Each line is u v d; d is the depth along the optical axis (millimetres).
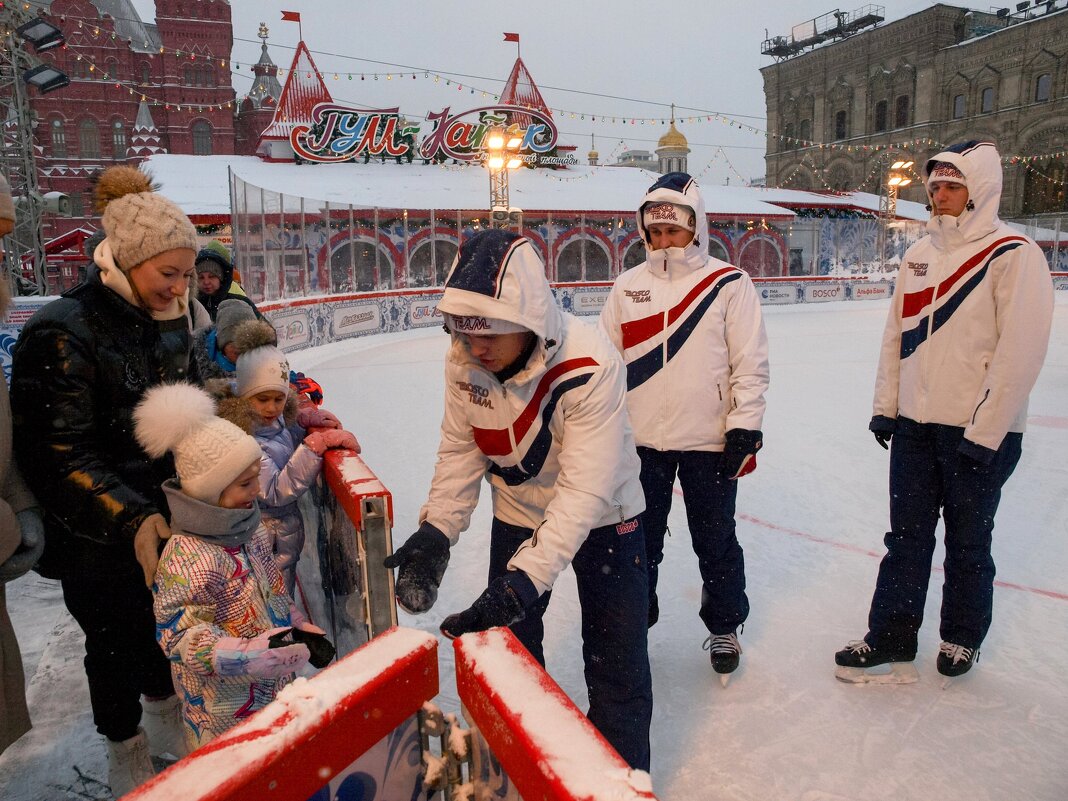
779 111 52125
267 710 846
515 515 1798
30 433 1629
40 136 42406
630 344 2475
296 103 27125
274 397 2160
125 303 1731
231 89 46625
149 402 1540
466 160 27391
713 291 2379
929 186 2277
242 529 1600
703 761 2031
